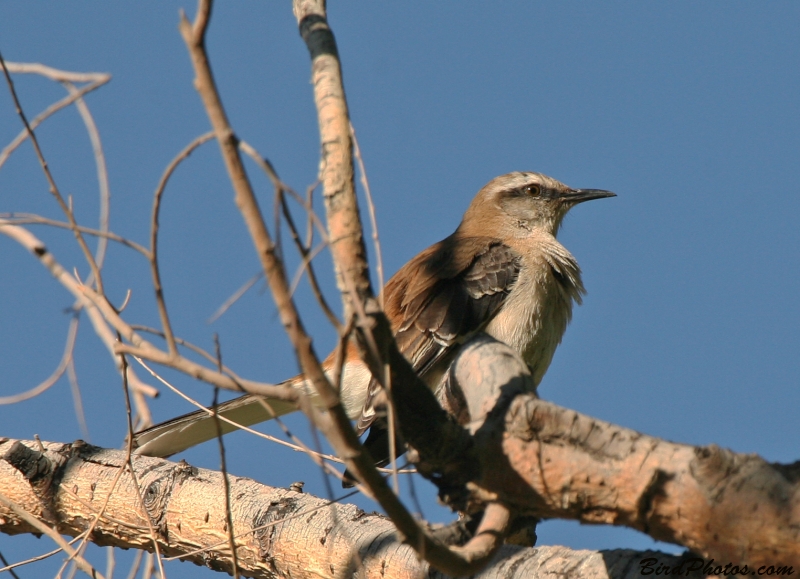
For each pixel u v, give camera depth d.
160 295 5.46
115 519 8.93
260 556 8.40
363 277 5.72
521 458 6.34
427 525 6.75
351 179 5.75
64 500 9.06
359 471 5.43
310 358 5.31
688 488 5.86
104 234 5.63
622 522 6.20
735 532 5.74
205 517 8.66
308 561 8.17
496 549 6.19
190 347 5.84
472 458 6.49
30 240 5.84
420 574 7.53
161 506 8.81
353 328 5.56
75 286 5.83
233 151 5.09
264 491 8.77
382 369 5.69
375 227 5.87
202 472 9.09
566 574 7.03
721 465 5.81
